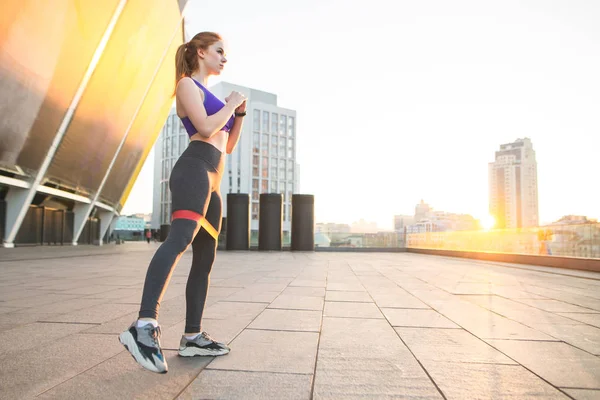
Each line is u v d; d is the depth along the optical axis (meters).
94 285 6.18
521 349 2.65
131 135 26.16
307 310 4.07
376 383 1.98
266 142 117.50
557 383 2.00
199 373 2.10
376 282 6.73
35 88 15.33
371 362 2.33
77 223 26.64
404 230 21.86
